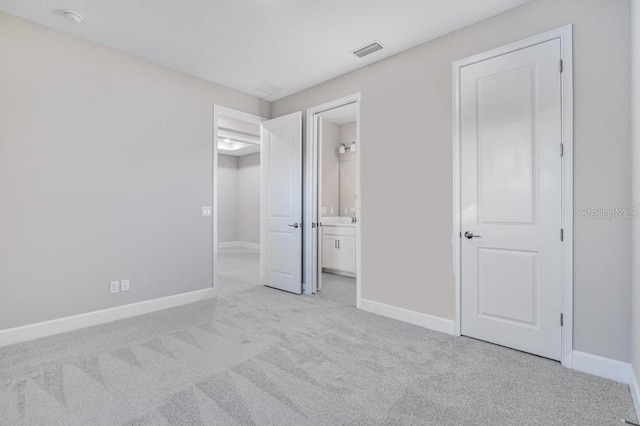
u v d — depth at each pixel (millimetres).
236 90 4062
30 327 2574
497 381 1970
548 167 2238
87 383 1923
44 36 2637
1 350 2367
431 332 2754
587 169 2084
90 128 2891
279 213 4230
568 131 2146
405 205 3023
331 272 5398
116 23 2607
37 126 2609
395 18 2525
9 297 2490
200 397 1789
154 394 1813
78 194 2824
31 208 2586
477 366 2154
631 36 1906
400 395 1821
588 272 2086
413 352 2363
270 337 2629
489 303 2525
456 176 2676
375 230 3262
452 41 2719
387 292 3162
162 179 3383
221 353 2332
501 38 2451
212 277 3830
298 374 2041
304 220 4066
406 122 3016
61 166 2730
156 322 2977
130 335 2664
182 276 3551
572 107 2133
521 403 1752
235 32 2734
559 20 2189
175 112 3480
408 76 3006
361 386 1910
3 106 2455
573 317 2137
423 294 2898
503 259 2449
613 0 2000
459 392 1854
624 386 1914
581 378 2006
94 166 2914
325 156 5613
